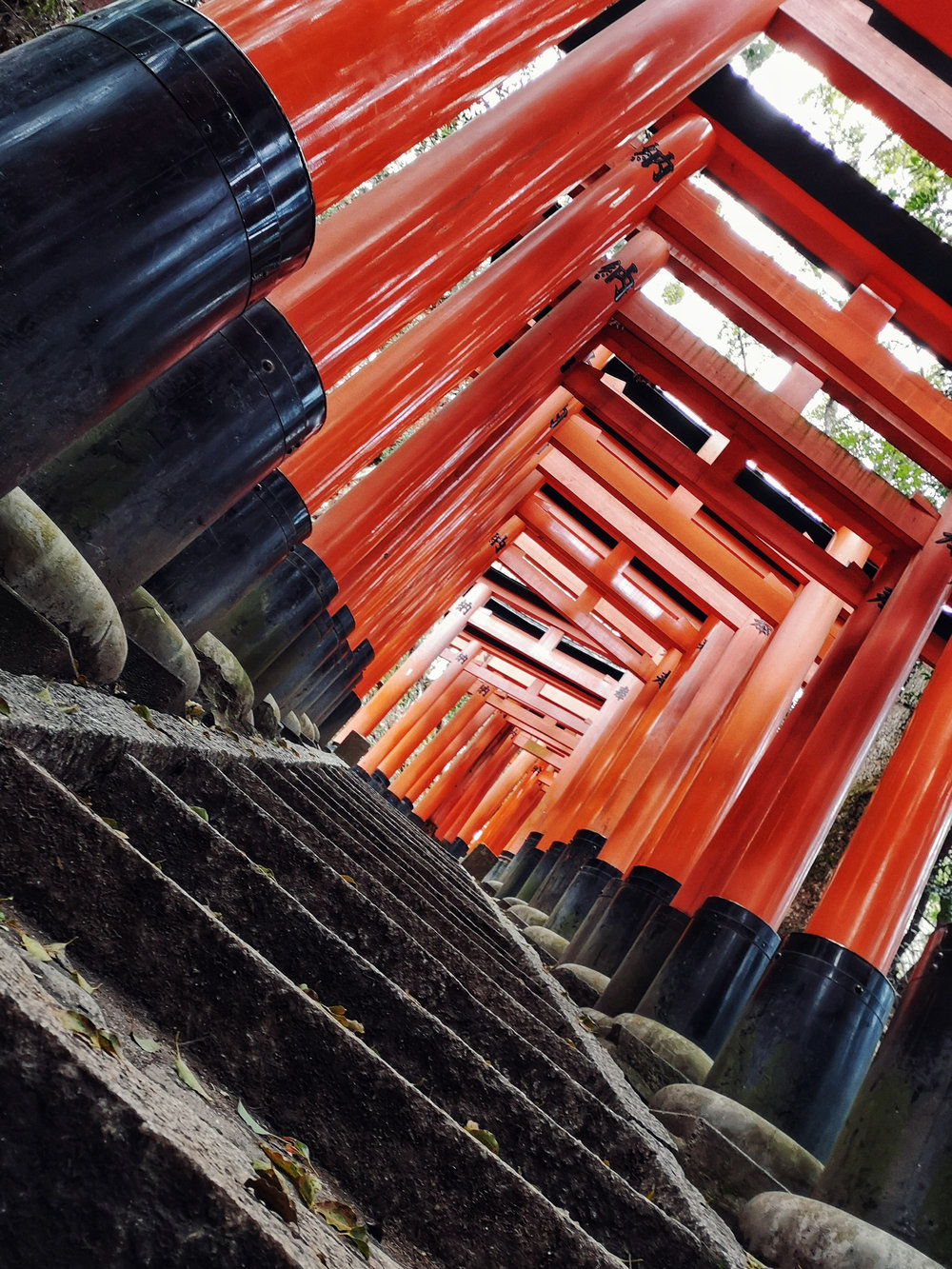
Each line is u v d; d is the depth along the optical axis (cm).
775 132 1116
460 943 556
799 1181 617
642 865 1395
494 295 1005
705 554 1695
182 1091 192
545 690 3506
